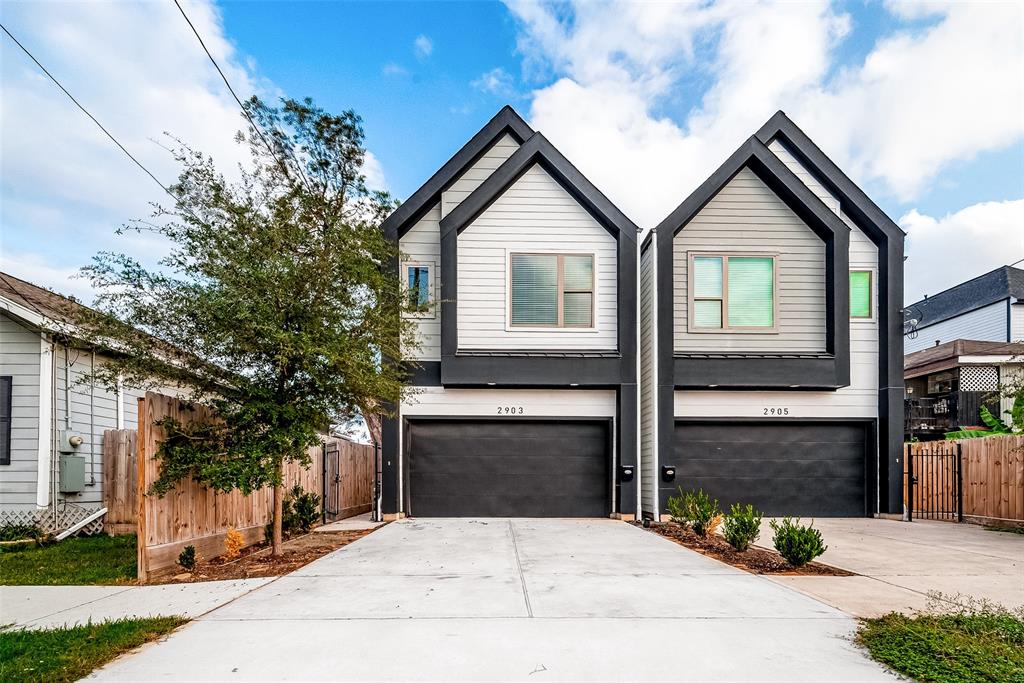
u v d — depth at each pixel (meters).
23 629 4.11
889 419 11.07
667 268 10.99
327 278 6.78
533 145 11.05
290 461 6.96
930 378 20.39
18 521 8.95
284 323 6.71
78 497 9.55
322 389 7.05
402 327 8.30
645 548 7.42
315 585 5.41
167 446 6.07
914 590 5.24
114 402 10.54
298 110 11.47
